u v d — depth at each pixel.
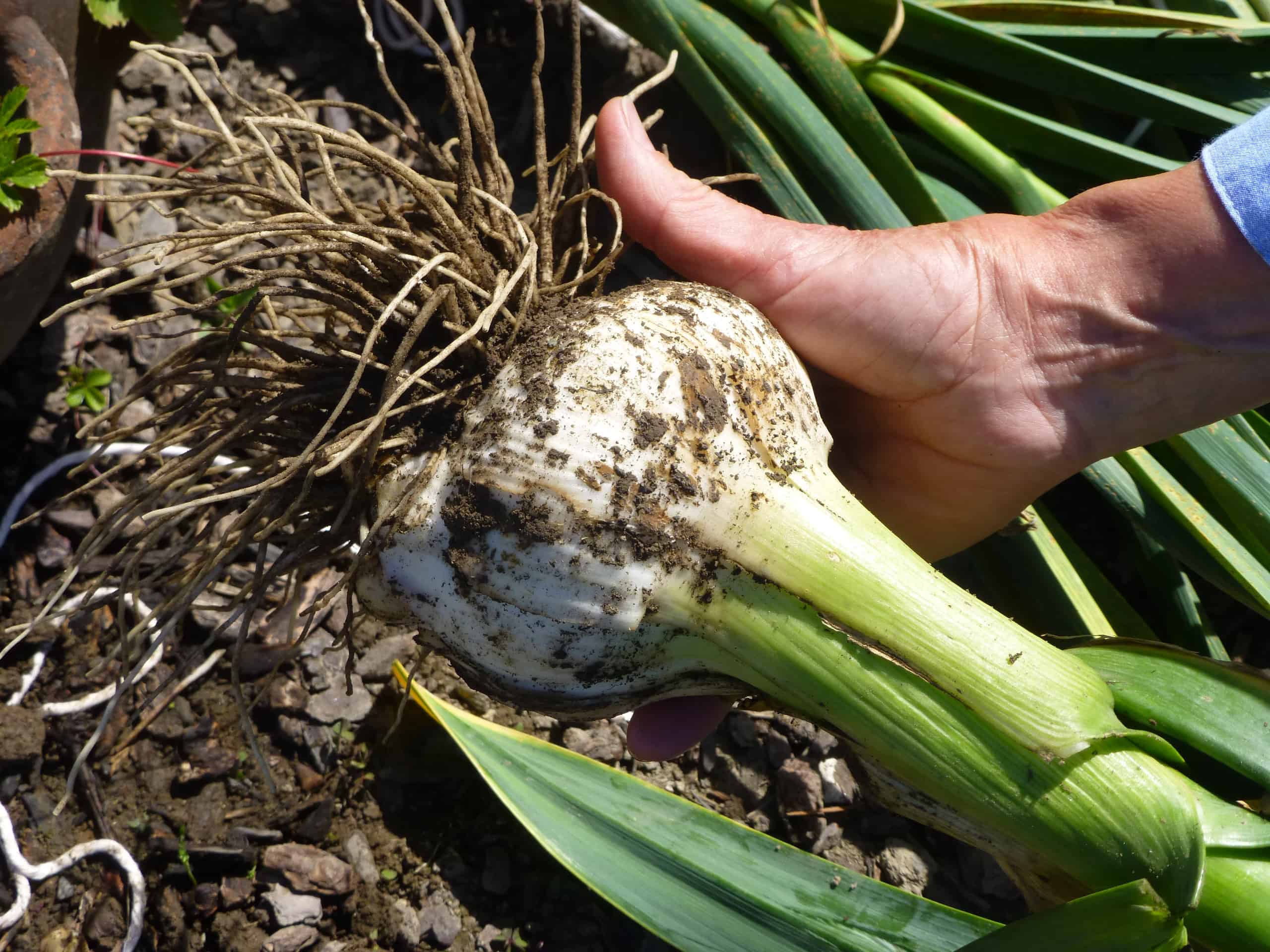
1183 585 0.35
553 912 0.33
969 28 0.38
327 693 0.34
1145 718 0.26
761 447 0.25
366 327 0.26
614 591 0.24
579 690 0.25
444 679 0.35
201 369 0.25
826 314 0.30
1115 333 0.29
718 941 0.28
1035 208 0.37
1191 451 0.33
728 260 0.30
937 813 0.27
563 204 0.30
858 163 0.36
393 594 0.25
